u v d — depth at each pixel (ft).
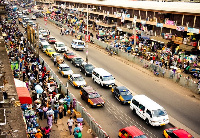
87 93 81.87
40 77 91.35
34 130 55.62
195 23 129.59
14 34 176.04
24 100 55.26
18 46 139.54
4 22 217.36
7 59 65.62
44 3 416.05
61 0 318.65
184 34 139.03
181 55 124.77
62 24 240.53
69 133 61.87
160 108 68.44
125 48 152.66
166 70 108.99
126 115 74.95
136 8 177.88
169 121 71.56
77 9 257.75
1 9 231.91
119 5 199.62
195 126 69.26
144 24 168.04
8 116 35.27
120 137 60.13
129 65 128.36
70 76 100.83
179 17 141.69
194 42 125.90
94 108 78.95
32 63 111.14
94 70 103.96
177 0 200.64
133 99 76.28
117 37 187.73
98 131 59.93
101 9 232.12
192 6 142.00
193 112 77.71
